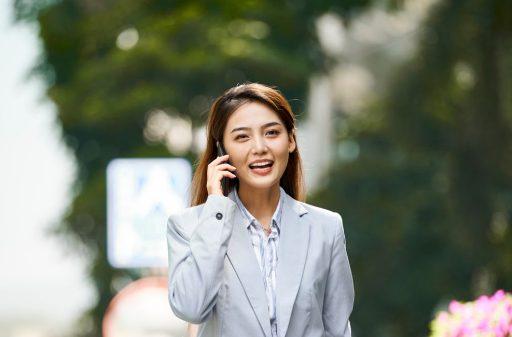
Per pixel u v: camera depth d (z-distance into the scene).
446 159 42.31
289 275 6.97
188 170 15.14
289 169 7.50
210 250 6.88
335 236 7.20
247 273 6.94
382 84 47.28
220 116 7.20
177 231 7.23
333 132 50.69
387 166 43.56
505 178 41.06
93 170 40.34
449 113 42.38
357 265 42.31
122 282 38.81
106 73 38.62
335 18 39.72
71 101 39.28
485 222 41.16
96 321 39.16
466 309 10.69
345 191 43.91
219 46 37.84
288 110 7.21
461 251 41.16
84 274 39.50
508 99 40.84
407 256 41.88
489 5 38.88
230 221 7.00
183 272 6.93
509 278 39.91
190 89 38.47
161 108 38.16
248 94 7.17
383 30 49.59
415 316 41.72
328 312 7.21
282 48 39.25
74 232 39.28
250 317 6.88
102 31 39.94
